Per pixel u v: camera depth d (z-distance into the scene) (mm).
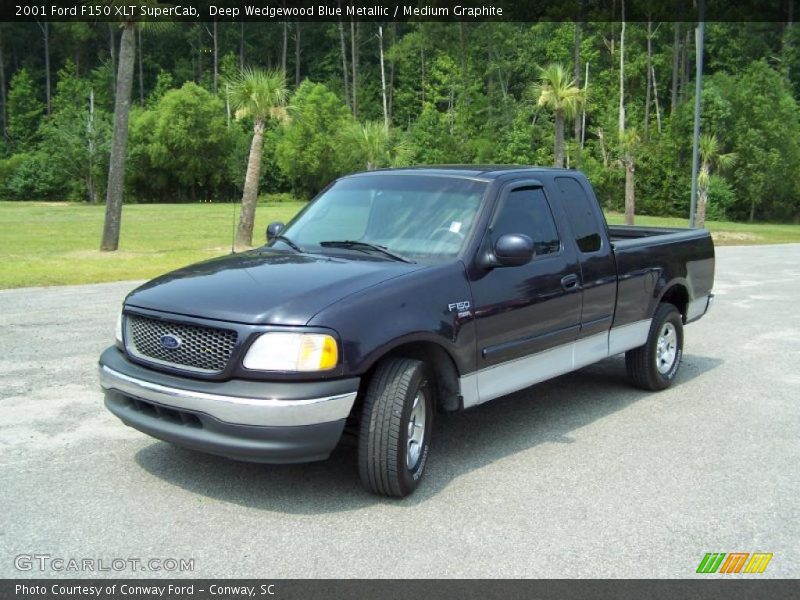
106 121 78250
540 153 71562
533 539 4012
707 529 4164
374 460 4324
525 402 6676
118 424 5754
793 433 5859
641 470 5031
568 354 5844
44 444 5301
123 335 4625
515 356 5262
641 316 6648
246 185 25109
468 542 3965
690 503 4508
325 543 3930
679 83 81562
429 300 4605
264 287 4422
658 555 3859
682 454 5355
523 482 4797
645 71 79625
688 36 79500
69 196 77688
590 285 5914
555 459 5223
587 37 80375
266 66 102188
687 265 7332
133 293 4754
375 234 5312
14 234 31422
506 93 80188
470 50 82375
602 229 6242
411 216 5332
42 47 103000
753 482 4848
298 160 76688
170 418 4324
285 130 77562
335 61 98625
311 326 4105
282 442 4043
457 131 77312
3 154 85938
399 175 5773
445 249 5035
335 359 4109
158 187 77688
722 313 11852
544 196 5781
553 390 7098
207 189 80500
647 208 67938
